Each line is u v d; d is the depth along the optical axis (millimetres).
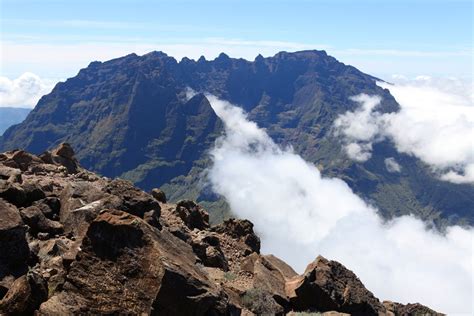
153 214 25047
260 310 22281
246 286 24609
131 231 17797
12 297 15781
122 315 16219
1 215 18719
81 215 23984
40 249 20562
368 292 26906
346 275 27047
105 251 17375
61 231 23531
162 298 16578
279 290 25484
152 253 17578
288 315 23547
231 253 30672
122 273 17078
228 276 25188
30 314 15727
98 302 16312
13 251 18297
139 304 16516
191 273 17750
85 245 17359
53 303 15703
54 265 18781
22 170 35406
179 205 33875
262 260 28281
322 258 27281
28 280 16031
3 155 36688
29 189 25406
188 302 16953
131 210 25125
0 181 24703
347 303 25219
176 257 18312
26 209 23484
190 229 32562
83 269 16906
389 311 28375
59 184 30812
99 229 17578
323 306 25031
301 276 26656
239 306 21109
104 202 24688
